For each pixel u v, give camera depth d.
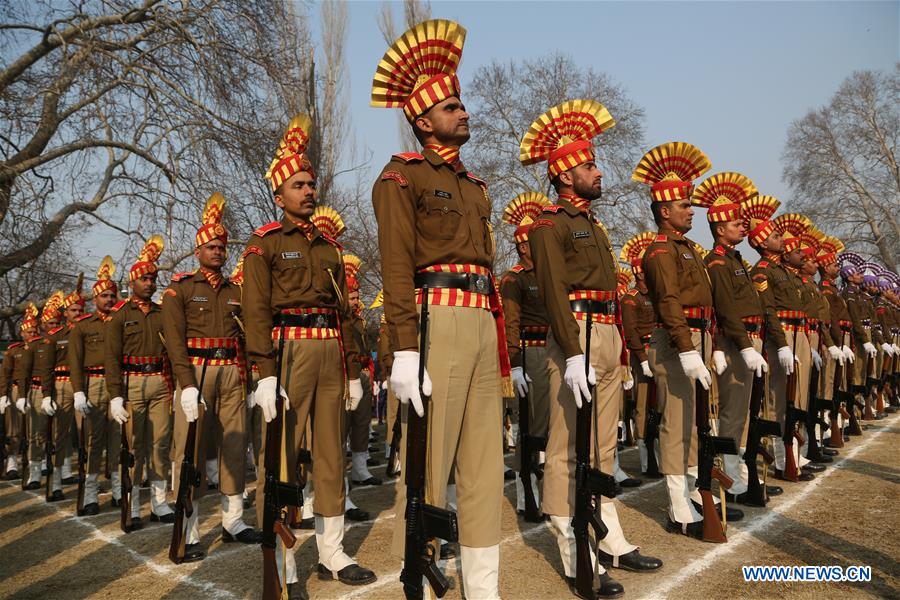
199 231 5.09
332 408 3.96
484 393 2.77
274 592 3.31
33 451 8.78
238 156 15.13
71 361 6.39
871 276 11.84
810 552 4.05
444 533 2.38
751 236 6.62
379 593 3.68
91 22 14.20
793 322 6.51
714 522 4.30
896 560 3.88
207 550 4.75
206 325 4.90
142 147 15.95
